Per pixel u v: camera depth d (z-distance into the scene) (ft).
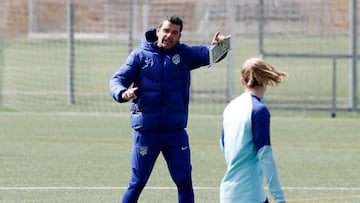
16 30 307.58
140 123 79.41
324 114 195.00
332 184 108.37
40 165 121.29
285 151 140.46
